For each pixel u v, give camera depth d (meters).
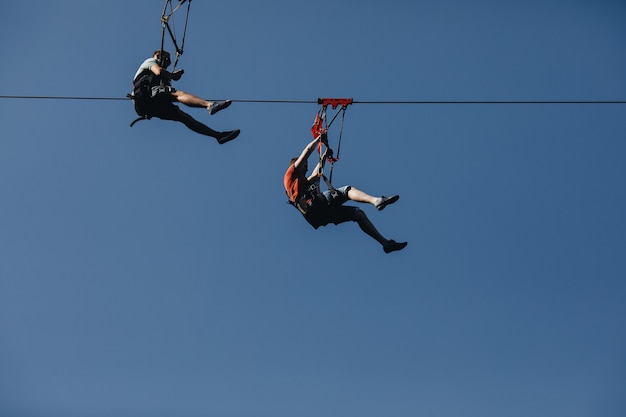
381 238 15.68
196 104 15.60
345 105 16.61
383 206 15.42
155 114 16.03
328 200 15.84
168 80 15.99
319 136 16.03
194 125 16.02
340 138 16.44
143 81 15.91
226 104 15.48
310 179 16.08
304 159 15.99
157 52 16.59
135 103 16.09
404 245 15.62
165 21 16.44
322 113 16.64
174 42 16.50
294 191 15.98
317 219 15.91
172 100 15.84
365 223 15.67
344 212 15.79
